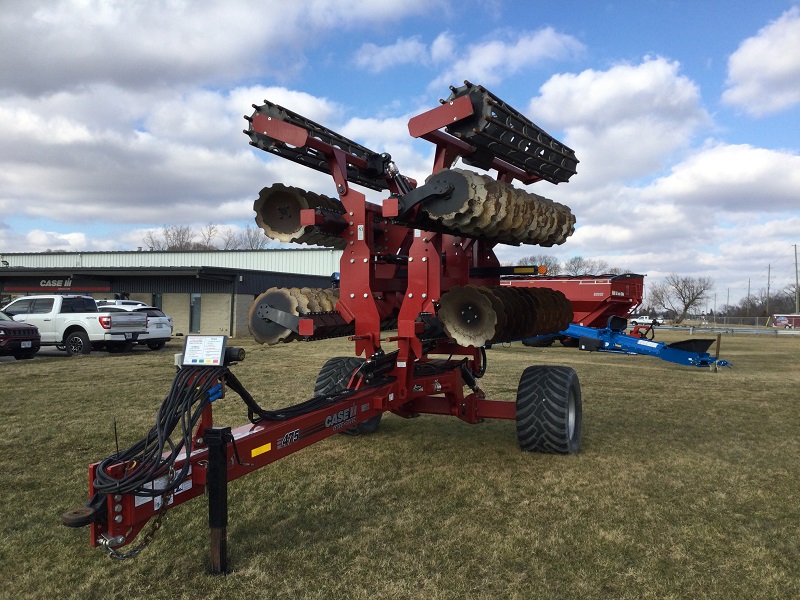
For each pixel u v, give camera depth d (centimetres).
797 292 7456
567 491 436
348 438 594
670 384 1030
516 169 592
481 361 641
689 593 288
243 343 1984
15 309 1579
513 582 297
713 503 415
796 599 283
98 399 806
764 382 1072
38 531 360
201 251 3572
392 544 341
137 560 319
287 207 441
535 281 1923
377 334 448
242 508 397
